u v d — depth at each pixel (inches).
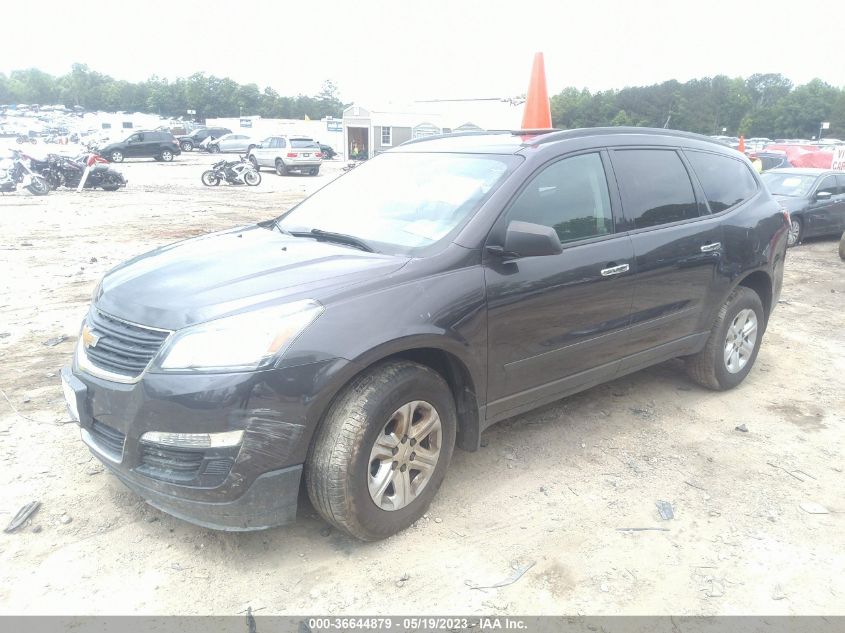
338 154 2210.9
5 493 133.5
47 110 5137.8
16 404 175.3
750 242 189.8
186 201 728.3
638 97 4323.3
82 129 2812.5
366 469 112.7
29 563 113.4
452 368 130.3
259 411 103.1
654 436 168.7
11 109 5142.7
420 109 1464.1
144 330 111.5
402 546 121.0
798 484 147.3
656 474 149.6
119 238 457.1
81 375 117.6
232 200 756.6
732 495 141.8
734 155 201.5
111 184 814.5
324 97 5925.2
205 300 111.2
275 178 1168.2
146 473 108.2
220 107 5374.0
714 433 171.8
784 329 274.4
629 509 135.0
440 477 128.8
